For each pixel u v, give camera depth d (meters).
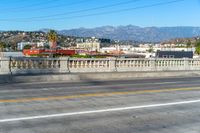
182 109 13.80
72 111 12.62
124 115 12.17
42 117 11.43
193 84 25.00
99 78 29.47
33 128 9.88
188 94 18.62
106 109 13.21
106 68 34.00
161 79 29.98
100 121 11.05
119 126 10.42
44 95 17.03
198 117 12.20
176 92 19.45
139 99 16.20
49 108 13.17
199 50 144.88
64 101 15.05
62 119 11.20
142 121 11.25
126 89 20.53
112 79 29.25
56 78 26.86
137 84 24.23
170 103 15.19
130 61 35.56
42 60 30.58
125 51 168.38
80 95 17.19
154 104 14.76
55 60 31.30
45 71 30.67
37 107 13.35
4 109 12.80
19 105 13.78
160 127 10.48
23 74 29.08
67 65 31.89
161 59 37.94
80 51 116.62
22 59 29.70
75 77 27.86
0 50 119.06
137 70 35.88
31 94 17.44
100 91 19.17
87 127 10.16
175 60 39.19
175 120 11.58
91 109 13.14
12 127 9.95
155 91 19.67
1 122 10.56
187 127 10.59
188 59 40.25
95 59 33.34
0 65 28.92
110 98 16.31
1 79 24.52
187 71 36.81
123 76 31.09
